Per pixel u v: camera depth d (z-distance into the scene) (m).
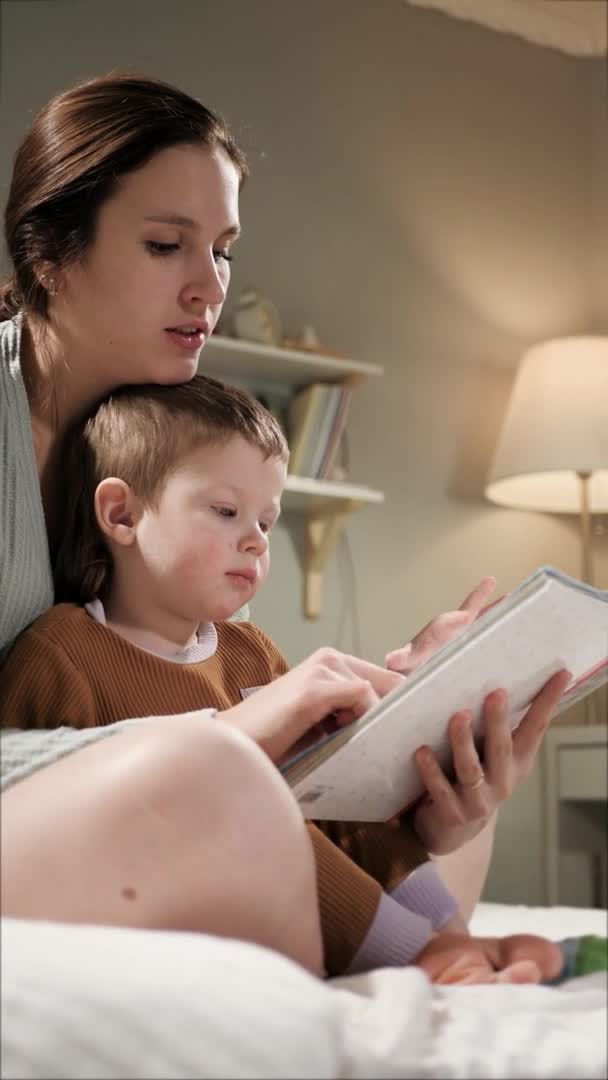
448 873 0.88
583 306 2.77
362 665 0.76
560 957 0.61
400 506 2.77
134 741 0.55
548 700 0.73
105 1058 0.42
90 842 0.52
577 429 2.59
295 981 0.44
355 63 2.75
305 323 2.68
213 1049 0.41
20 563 0.81
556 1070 0.45
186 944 0.45
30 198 0.87
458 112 2.83
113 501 0.88
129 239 0.84
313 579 2.61
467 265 2.85
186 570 0.85
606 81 2.76
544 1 2.75
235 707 0.72
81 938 0.46
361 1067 0.43
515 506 2.84
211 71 2.39
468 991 0.53
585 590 0.64
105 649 0.82
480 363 2.87
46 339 0.88
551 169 2.82
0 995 0.43
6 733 0.65
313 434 2.54
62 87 1.89
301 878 0.53
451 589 2.81
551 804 2.56
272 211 2.65
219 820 0.51
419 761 0.70
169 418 0.87
